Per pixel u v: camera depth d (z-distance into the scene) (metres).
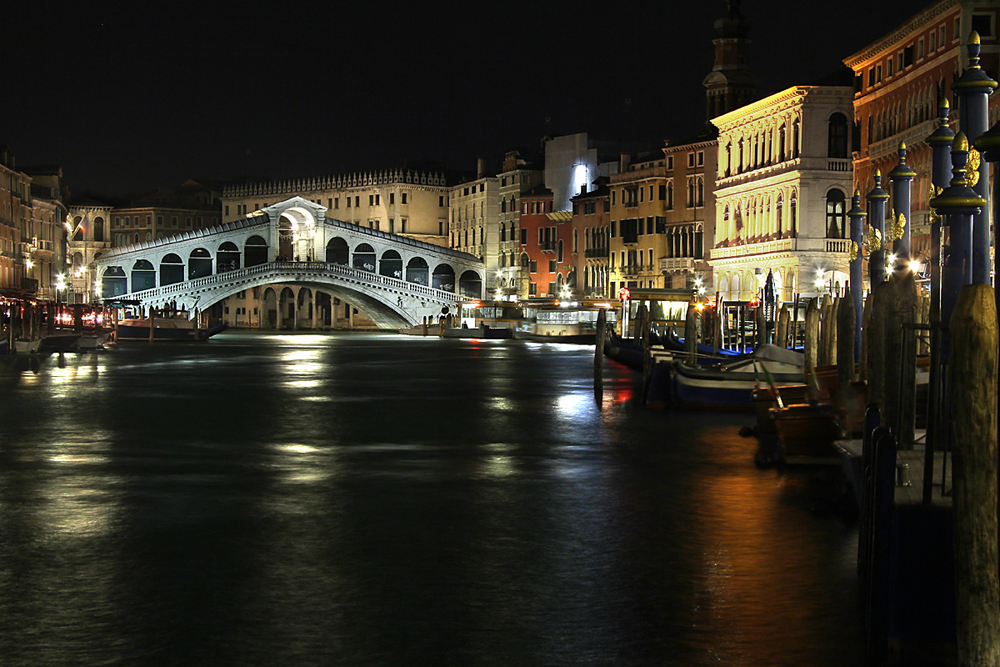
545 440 26.42
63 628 11.72
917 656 10.36
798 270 68.19
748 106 76.00
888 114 60.97
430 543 15.45
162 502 18.25
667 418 31.06
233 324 139.00
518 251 119.12
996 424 8.32
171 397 38.34
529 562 14.43
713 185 87.31
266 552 14.87
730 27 87.69
